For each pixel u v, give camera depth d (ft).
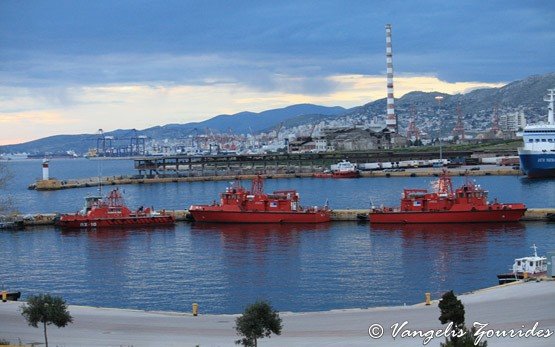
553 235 590.14
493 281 422.41
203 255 536.83
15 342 271.08
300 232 649.61
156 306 385.09
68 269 495.00
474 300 320.50
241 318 238.07
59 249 581.94
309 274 456.45
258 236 628.69
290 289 416.05
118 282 447.83
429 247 546.67
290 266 484.74
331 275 451.94
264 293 407.64
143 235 651.25
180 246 582.76
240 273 464.65
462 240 576.20
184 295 408.46
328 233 638.53
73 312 332.60
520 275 390.63
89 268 496.23
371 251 537.24
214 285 431.84
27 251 574.56
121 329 293.23
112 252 561.43
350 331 276.00
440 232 624.18
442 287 411.34
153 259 525.34
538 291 328.08
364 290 408.87
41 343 268.41
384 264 483.51
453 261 487.20
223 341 267.39
